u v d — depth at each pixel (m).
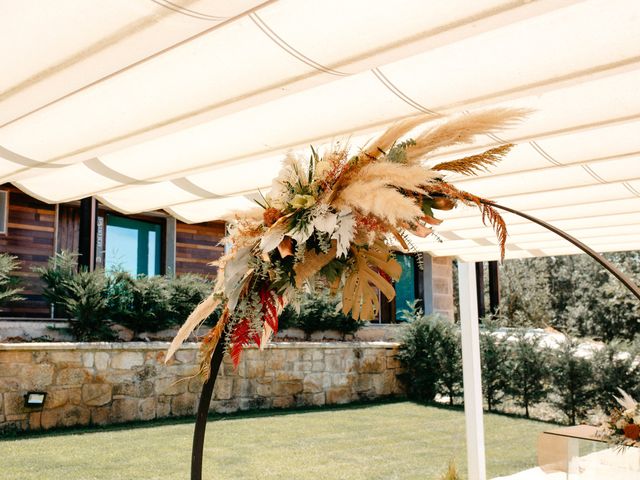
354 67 2.70
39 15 2.37
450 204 2.68
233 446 8.19
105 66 2.68
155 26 2.38
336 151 2.63
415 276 16.05
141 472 6.61
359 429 9.80
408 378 13.68
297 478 6.72
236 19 2.35
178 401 10.14
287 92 2.94
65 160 3.87
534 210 5.57
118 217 12.86
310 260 2.56
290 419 10.40
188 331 2.82
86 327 9.58
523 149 3.92
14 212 11.64
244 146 3.70
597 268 19.48
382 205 2.29
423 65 2.87
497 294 15.83
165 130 3.38
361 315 2.73
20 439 8.02
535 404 12.75
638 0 2.39
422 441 8.99
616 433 5.63
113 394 9.41
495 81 2.87
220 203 5.15
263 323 2.69
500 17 2.33
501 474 7.41
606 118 3.30
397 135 2.64
